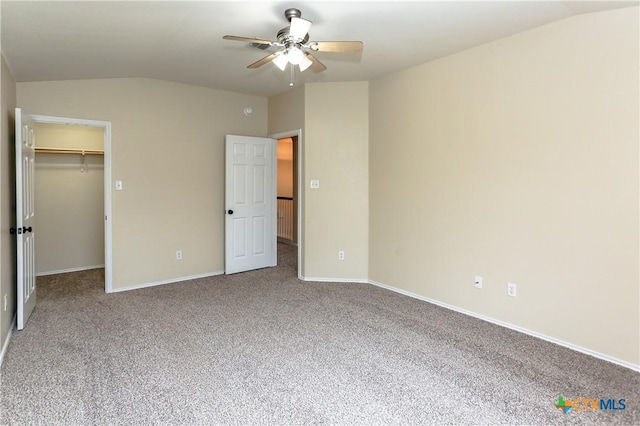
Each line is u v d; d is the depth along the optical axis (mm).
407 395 2182
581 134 2707
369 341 2924
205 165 4902
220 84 4684
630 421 1950
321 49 2760
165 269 4621
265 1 2438
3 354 2631
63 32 2744
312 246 4738
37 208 4988
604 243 2623
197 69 4012
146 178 4434
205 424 1912
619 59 2518
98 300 3922
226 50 3373
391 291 4277
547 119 2887
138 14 2551
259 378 2361
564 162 2805
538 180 2957
